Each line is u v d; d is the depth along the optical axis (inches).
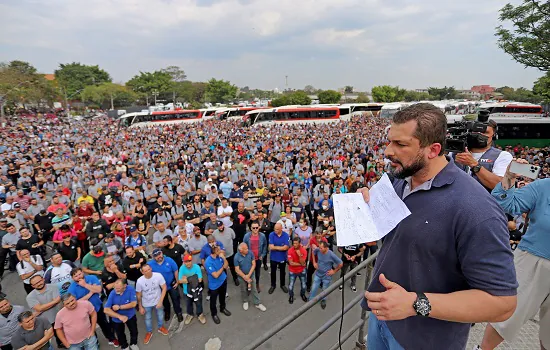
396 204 55.0
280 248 297.6
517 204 89.0
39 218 372.8
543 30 619.5
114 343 246.8
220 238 311.1
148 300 242.4
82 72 3644.2
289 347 231.0
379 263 63.7
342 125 1451.8
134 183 488.7
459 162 109.0
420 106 52.1
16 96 2154.3
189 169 637.3
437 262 50.6
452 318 43.4
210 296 264.2
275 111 1632.6
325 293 81.7
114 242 305.7
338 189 454.0
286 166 660.7
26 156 738.2
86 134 1339.8
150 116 1742.1
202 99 3870.6
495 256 44.3
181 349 237.5
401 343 59.2
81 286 231.0
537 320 121.9
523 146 879.1
